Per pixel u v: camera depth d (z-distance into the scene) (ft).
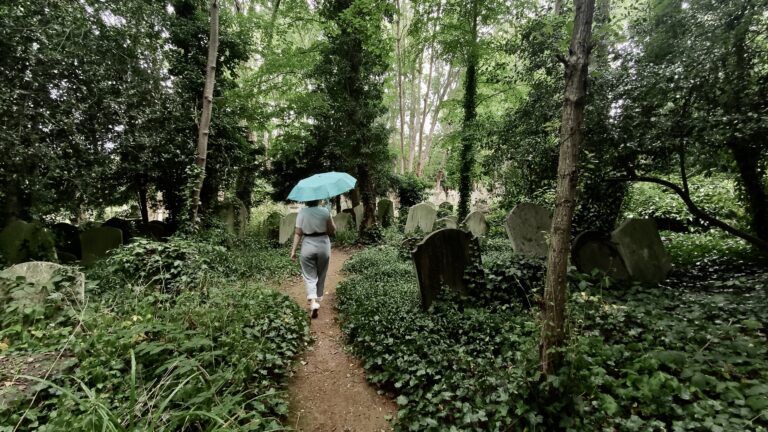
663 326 11.57
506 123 26.96
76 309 12.68
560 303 8.05
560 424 7.57
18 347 10.18
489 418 8.39
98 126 24.32
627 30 19.51
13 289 12.80
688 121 15.87
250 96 33.53
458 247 17.04
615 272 18.52
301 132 39.70
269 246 34.32
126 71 25.35
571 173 7.83
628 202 29.30
